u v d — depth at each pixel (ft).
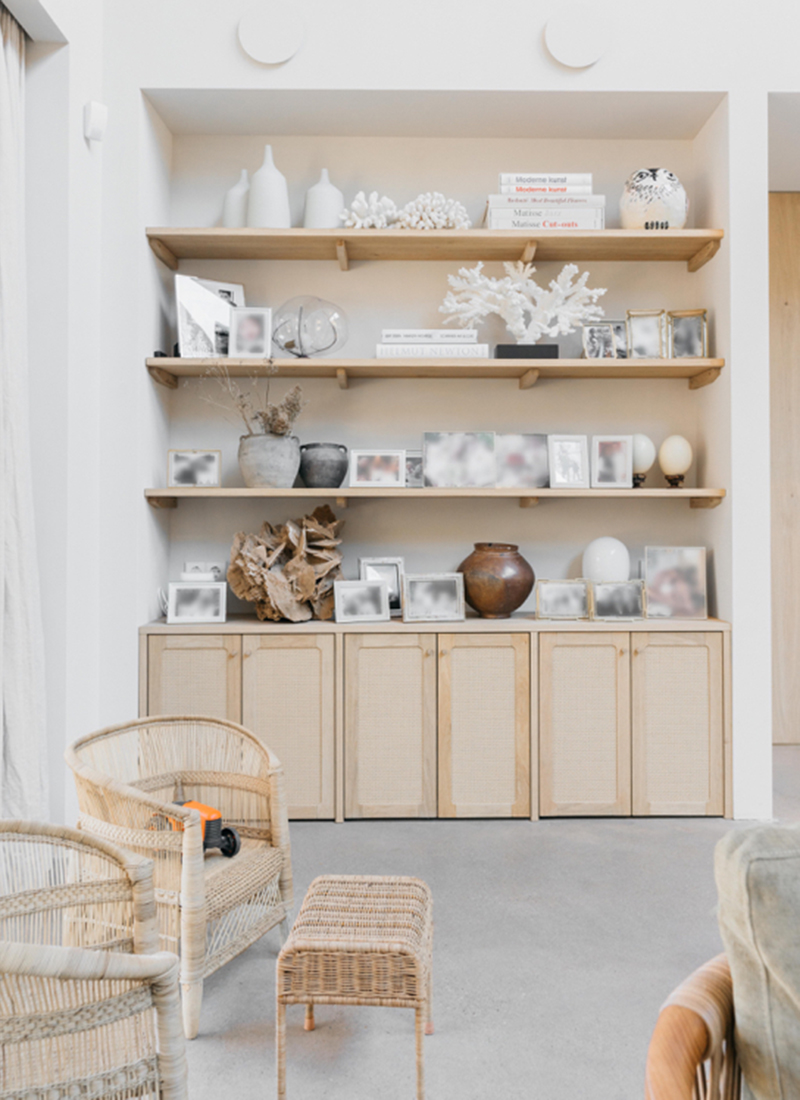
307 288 11.19
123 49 9.77
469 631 9.82
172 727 6.93
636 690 9.91
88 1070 3.43
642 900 7.66
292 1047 5.47
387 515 11.33
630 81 9.93
